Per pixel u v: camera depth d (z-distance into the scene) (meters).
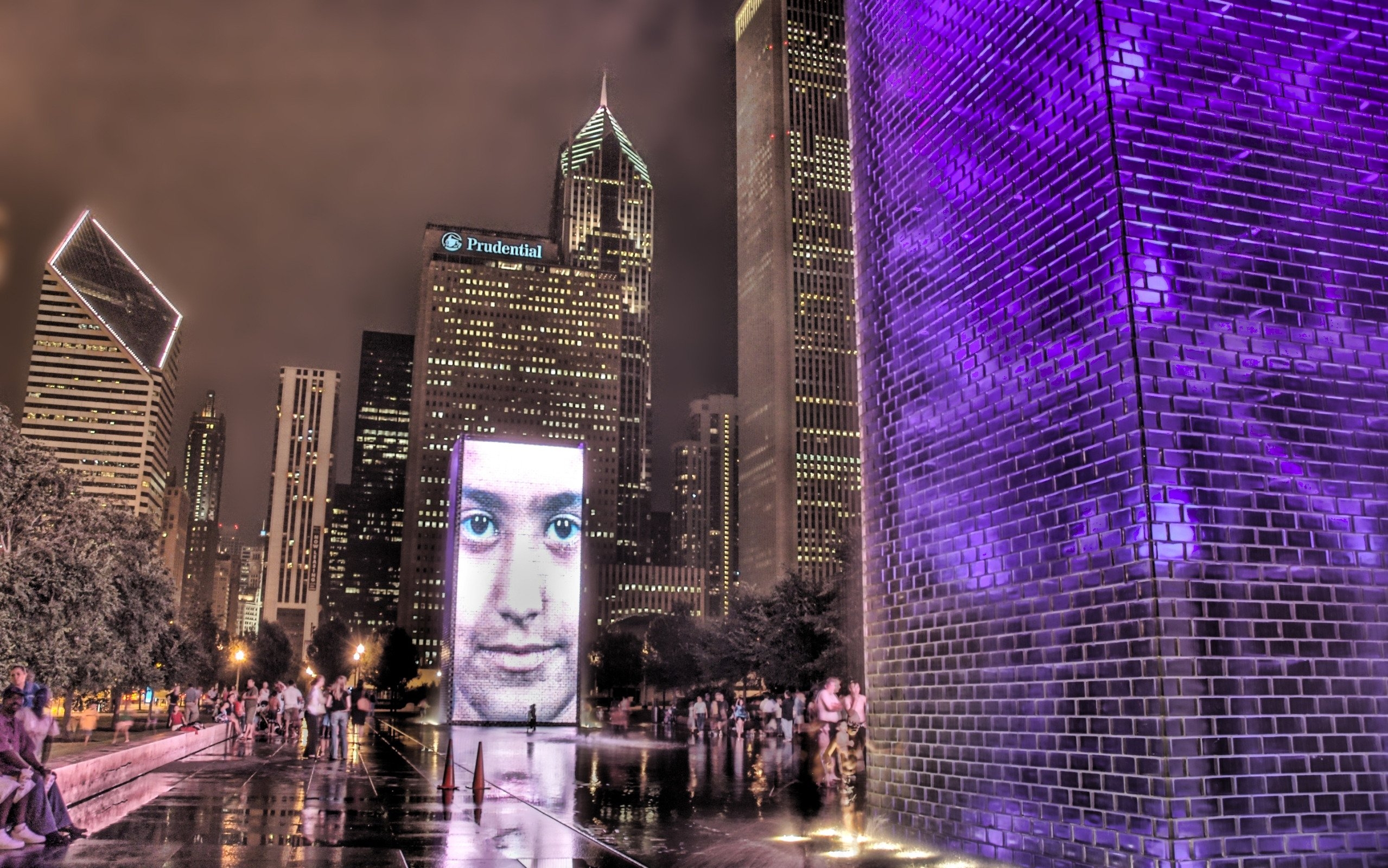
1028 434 10.12
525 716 71.62
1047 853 9.30
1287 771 8.28
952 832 10.78
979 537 10.74
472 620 72.25
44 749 16.98
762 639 58.53
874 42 14.05
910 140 12.83
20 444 33.97
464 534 73.38
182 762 27.80
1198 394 8.84
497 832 13.83
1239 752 8.23
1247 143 9.55
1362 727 8.55
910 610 11.92
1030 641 9.80
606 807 17.09
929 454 11.80
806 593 56.06
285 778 22.50
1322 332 9.30
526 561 73.88
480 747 18.25
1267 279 9.26
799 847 12.02
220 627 135.62
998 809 10.06
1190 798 8.02
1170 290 9.01
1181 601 8.38
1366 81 10.06
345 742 29.55
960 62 11.82
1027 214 10.41
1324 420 9.09
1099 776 8.77
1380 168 9.87
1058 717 9.32
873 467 13.07
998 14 11.16
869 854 11.31
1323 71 9.98
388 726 69.81
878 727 12.46
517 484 74.94
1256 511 8.72
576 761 29.98
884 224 13.31
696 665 116.81
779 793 19.56
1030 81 10.51
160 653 58.38
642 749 37.25
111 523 41.03
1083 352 9.44
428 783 21.66
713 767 27.41
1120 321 8.98
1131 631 8.55
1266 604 8.55
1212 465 8.73
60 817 12.74
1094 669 8.93
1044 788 9.43
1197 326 8.98
